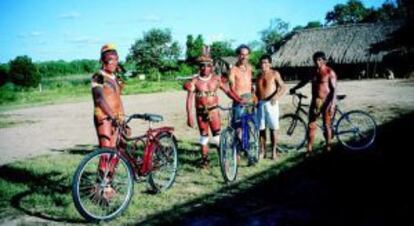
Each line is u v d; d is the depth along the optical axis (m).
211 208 5.73
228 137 6.96
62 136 14.12
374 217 5.10
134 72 75.69
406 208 5.31
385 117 12.77
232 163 7.04
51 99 35.34
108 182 5.64
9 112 24.94
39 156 10.23
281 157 8.61
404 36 42.28
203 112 7.67
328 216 5.23
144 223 5.33
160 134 6.44
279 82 8.26
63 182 7.45
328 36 48.31
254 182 6.87
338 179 6.74
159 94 34.06
